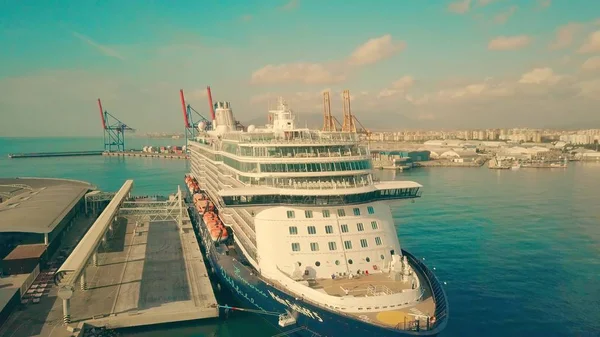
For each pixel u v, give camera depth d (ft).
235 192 146.82
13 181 431.43
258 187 155.84
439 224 316.40
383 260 146.41
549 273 215.51
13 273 192.75
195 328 159.22
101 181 631.56
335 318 117.70
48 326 147.95
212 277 205.46
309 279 138.51
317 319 123.85
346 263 142.51
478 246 260.62
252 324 162.30
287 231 146.00
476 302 182.50
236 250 178.91
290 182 152.35
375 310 120.26
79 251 170.30
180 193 282.77
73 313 157.48
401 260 150.82
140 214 304.30
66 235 274.57
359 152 165.07
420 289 128.47
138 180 641.81
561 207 385.70
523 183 565.53
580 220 331.77
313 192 145.89
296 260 142.00
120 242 248.32
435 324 113.39
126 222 296.30
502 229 301.63
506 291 193.47
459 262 231.50
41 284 185.16
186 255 223.92
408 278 133.80
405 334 108.88
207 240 211.61
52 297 172.04
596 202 412.77
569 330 159.74
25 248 212.84
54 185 391.24
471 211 365.20
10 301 157.07
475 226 310.65
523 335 156.15
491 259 236.63
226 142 211.61
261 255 148.15
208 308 161.48
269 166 155.94
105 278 191.52
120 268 204.54
